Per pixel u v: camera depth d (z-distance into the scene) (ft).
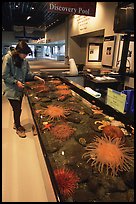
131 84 10.60
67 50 28.43
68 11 14.35
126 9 9.21
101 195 2.14
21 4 24.71
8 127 8.62
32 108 4.82
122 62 11.16
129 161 2.64
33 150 6.76
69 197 2.10
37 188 4.99
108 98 4.77
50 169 2.55
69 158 2.78
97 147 2.98
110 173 2.47
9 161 6.11
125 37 10.61
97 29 16.65
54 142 3.23
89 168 2.56
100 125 3.84
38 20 38.91
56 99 5.63
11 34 53.11
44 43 51.67
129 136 3.41
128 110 4.66
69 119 4.12
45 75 9.34
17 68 6.83
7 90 7.07
